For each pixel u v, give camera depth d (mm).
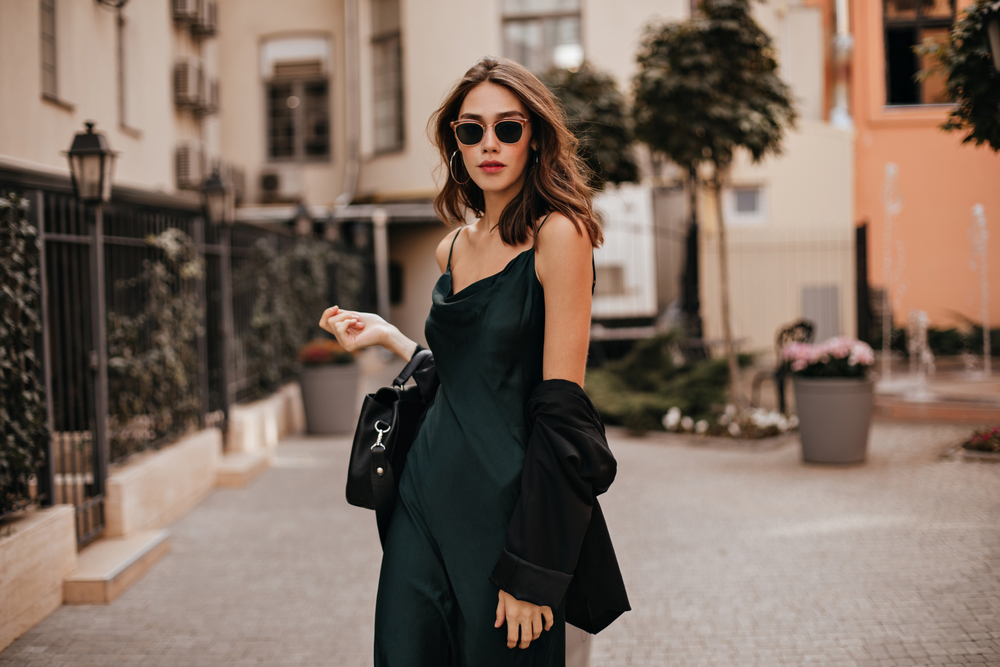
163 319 6293
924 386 10789
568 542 1646
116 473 5387
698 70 8289
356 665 3510
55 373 5523
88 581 4320
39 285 4332
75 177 4848
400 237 17953
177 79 10117
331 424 9719
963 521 5328
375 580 4637
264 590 4500
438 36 16547
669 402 9375
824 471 7043
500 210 1935
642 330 13836
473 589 1787
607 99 10648
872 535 5125
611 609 1878
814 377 7375
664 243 16016
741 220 15609
